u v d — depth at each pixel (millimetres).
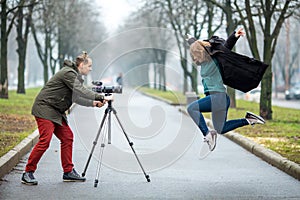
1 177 10883
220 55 10500
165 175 11773
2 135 16844
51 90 10414
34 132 18062
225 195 9773
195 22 43531
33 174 11430
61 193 9727
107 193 9805
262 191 10172
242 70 10445
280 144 16188
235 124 10703
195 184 10789
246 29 26281
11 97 40719
